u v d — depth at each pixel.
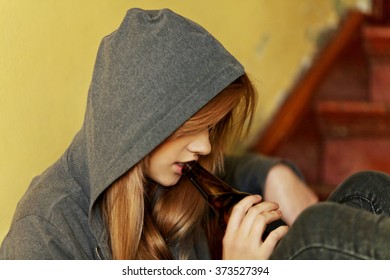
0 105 1.54
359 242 0.90
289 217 2.00
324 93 2.94
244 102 1.38
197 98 1.19
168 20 1.21
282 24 2.76
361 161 2.87
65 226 1.23
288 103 2.83
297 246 0.94
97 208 1.27
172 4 2.17
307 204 2.02
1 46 1.54
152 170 1.28
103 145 1.21
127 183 1.25
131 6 1.97
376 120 2.86
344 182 1.26
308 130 2.87
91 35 1.83
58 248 1.20
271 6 2.69
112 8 1.90
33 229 1.22
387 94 2.94
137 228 1.27
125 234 1.26
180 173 1.31
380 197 1.20
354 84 2.95
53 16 1.69
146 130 1.18
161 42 1.20
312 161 2.87
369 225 0.90
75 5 1.76
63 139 1.75
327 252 0.91
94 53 1.84
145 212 1.38
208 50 1.22
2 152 1.55
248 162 2.07
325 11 2.97
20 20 1.59
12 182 1.59
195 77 1.20
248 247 1.21
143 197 1.28
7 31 1.55
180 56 1.20
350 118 2.85
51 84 1.69
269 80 2.74
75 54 1.77
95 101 1.24
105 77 1.23
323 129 2.87
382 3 2.99
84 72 1.81
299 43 2.88
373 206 1.20
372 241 0.89
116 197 1.25
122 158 1.19
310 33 2.93
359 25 2.97
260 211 1.23
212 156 1.45
